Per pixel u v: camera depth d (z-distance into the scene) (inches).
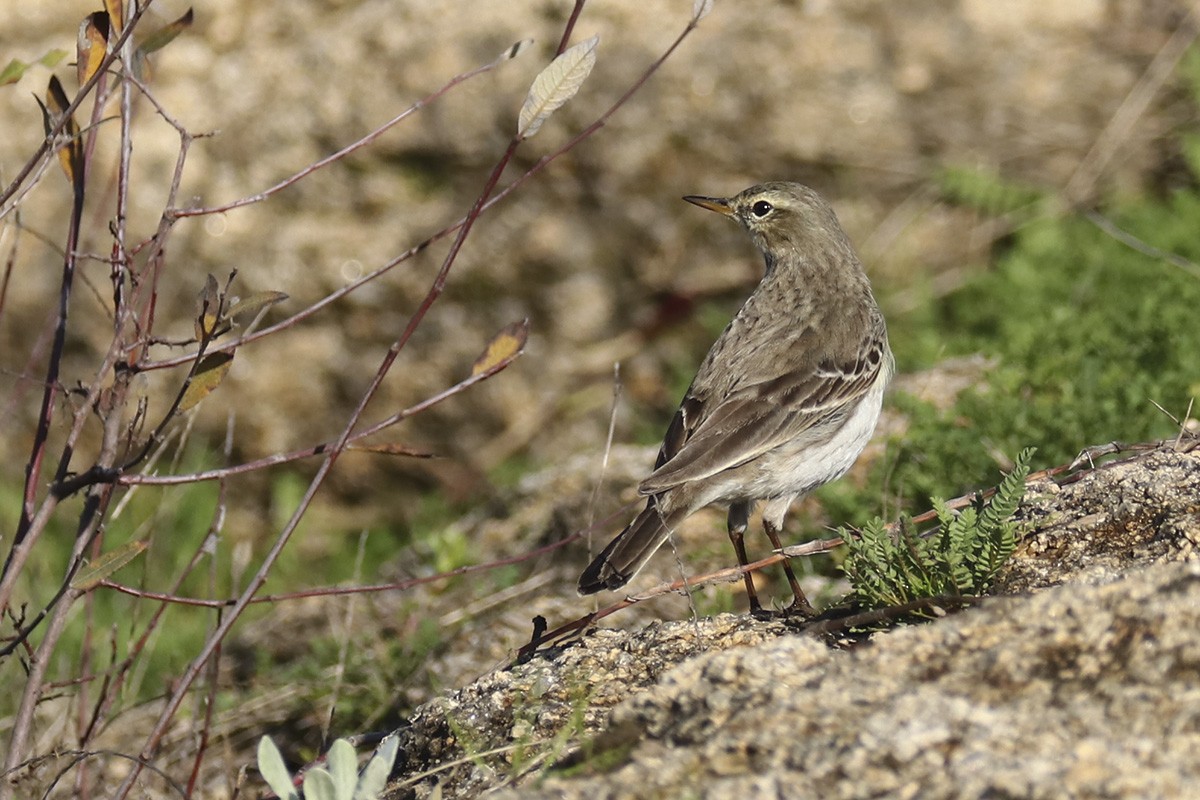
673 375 636.1
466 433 634.2
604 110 618.5
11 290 607.8
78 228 319.3
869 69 629.3
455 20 617.0
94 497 309.3
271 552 301.3
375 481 635.5
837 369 386.0
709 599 425.1
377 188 619.2
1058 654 225.1
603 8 619.5
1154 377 454.9
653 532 346.3
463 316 626.8
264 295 293.4
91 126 301.4
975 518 298.8
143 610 510.0
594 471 552.1
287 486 620.1
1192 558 276.8
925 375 528.4
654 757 225.5
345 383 626.8
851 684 227.8
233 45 624.1
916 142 636.7
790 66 625.0
